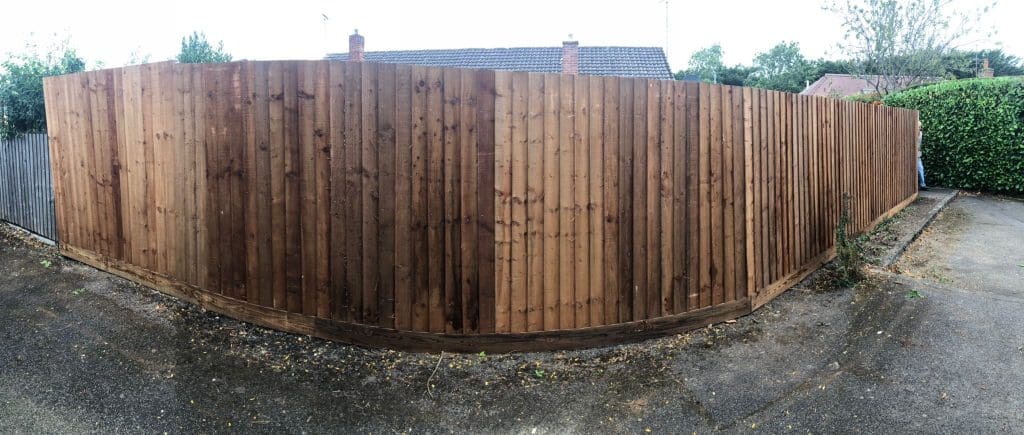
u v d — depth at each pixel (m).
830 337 4.31
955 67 19.14
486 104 3.79
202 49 14.40
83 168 5.63
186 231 4.66
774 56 64.56
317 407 3.34
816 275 5.86
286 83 3.99
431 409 3.35
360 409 3.33
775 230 5.18
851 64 19.53
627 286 4.20
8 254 6.19
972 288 5.33
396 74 3.79
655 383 3.66
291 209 4.10
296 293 4.16
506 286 3.95
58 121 5.88
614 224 4.13
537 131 3.89
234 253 4.38
